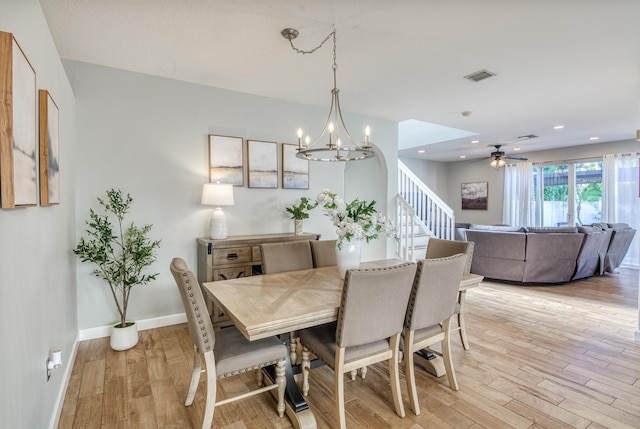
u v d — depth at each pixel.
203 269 3.36
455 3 2.10
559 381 2.38
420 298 1.98
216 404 1.76
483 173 9.18
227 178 3.72
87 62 3.02
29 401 1.44
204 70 3.20
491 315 3.77
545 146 7.42
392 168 5.23
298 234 3.88
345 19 2.30
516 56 2.88
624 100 4.07
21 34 1.45
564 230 5.07
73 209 2.83
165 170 3.40
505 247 5.13
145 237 3.29
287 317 1.66
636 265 6.57
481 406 2.09
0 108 1.14
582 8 2.15
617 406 2.09
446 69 3.15
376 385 2.35
